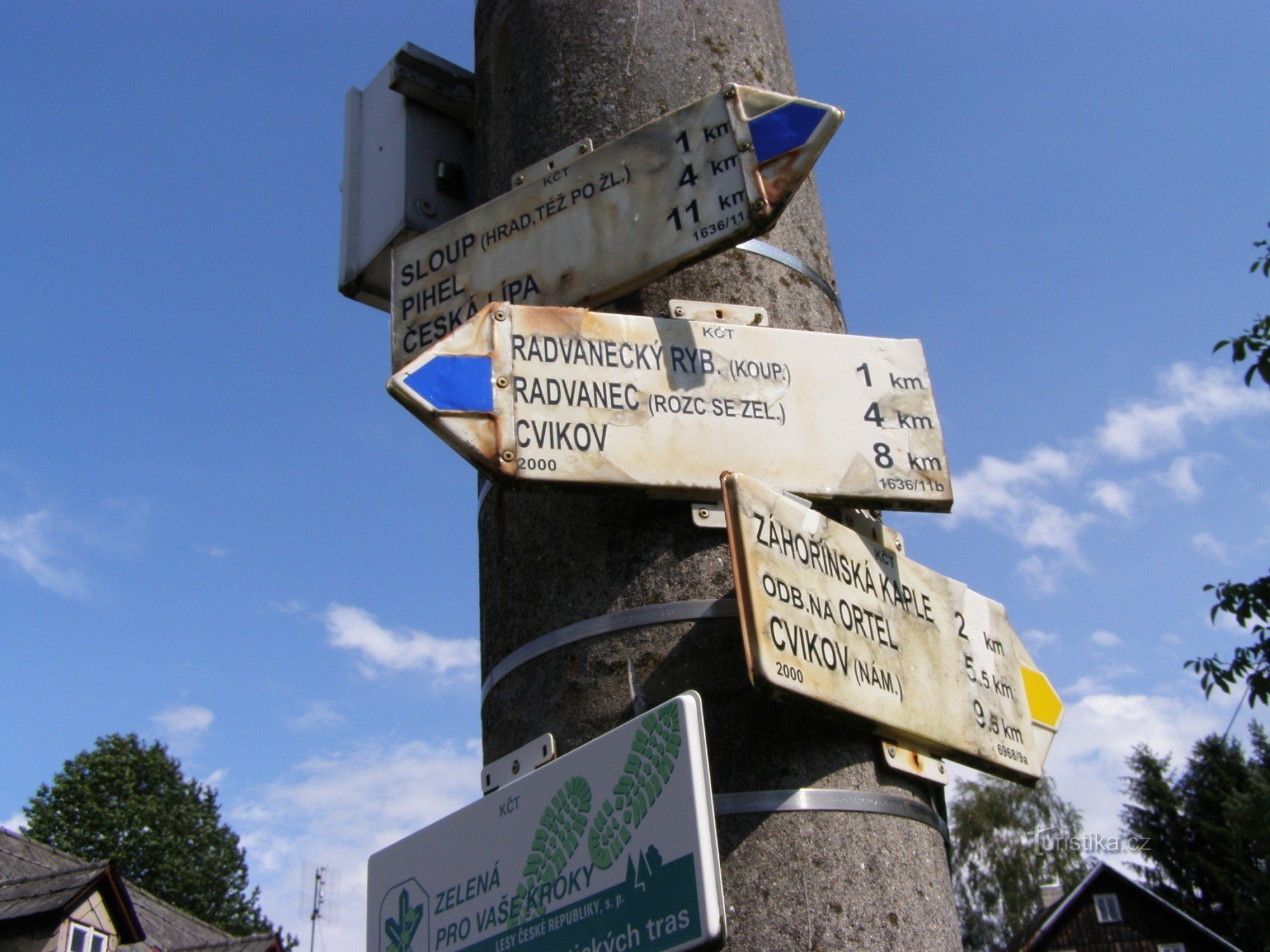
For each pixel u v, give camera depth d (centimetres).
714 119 266
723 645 238
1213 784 3447
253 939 1944
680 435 246
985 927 2881
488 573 285
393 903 238
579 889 198
